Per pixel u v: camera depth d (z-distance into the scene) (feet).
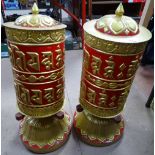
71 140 3.39
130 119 3.91
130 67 2.28
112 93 2.51
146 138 3.52
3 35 5.86
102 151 3.24
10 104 4.08
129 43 2.02
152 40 5.23
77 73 5.32
